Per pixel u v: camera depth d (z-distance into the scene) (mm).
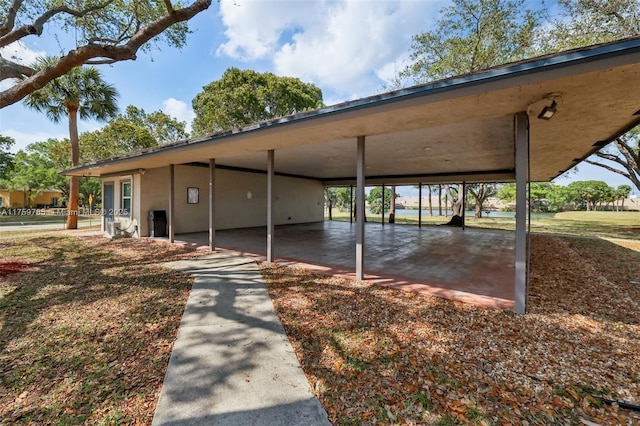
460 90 2680
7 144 18750
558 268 5551
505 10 10594
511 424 1687
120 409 1811
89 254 6676
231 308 3439
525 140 3191
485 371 2188
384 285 4270
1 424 1698
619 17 9328
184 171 10438
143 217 9211
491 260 6141
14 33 4930
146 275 4863
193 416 1742
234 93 17312
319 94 22141
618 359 2348
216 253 6805
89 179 25797
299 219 15734
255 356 2410
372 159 8320
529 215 3414
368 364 2291
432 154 7293
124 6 6590
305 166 10547
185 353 2457
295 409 1806
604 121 3602
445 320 3070
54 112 11992
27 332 2844
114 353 2465
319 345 2584
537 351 2463
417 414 1766
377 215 29922
